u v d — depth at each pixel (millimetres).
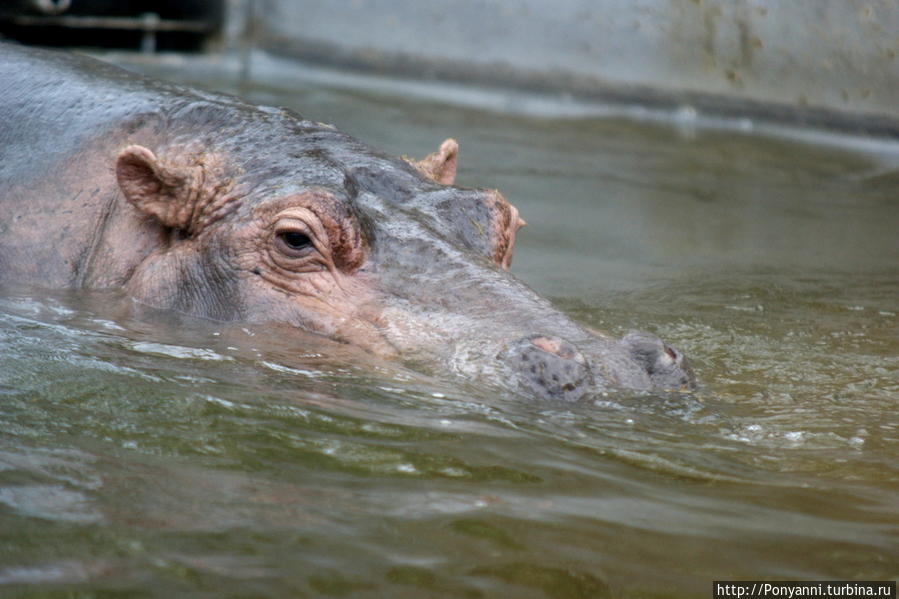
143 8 72250
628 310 29000
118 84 27797
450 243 22469
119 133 26062
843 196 48250
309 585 12172
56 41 69875
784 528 14391
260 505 14141
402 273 21875
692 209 43969
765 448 17562
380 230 22500
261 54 76562
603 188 46344
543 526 14047
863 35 58594
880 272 35969
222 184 23844
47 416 16750
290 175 23344
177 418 17016
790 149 57656
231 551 12820
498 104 66438
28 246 25094
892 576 13008
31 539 12789
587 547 13523
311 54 75562
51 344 20328
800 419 19344
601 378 18984
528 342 19234
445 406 18234
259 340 21422
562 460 16344
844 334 27578
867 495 15750
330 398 18453
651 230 39938
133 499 14070
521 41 68625
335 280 22203
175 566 12383
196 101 26391
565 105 66812
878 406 20688
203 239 23578
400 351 20422
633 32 65250
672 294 31344
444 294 21250
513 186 44688
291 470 15391
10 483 14242
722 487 15750
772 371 23172
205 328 22203
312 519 13820
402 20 72375
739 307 30234
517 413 18016
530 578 12641
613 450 16828
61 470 14797
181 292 23453
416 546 13281
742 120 62656
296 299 22297
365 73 73500
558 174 48062
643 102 65375
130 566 12320
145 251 24578
